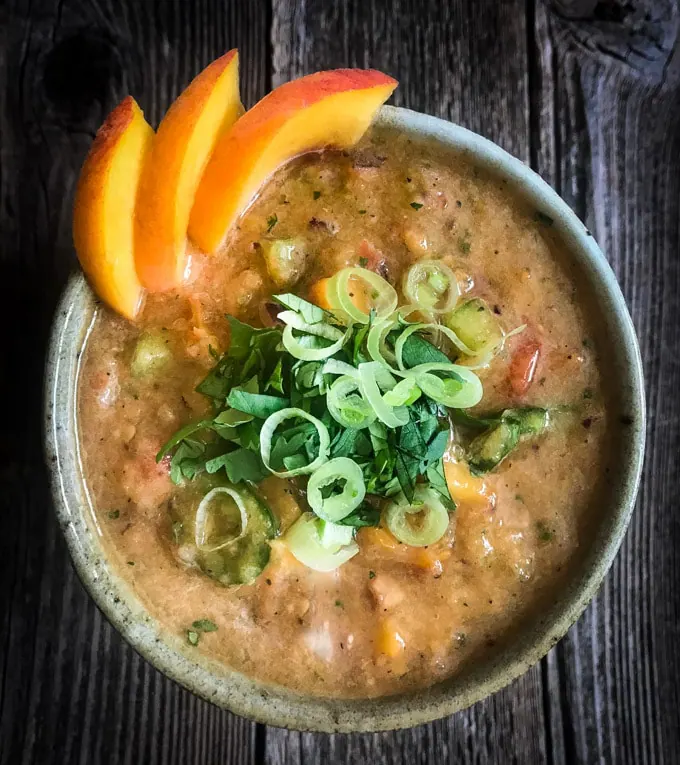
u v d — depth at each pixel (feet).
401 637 0.70
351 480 0.66
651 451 0.91
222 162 0.69
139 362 0.70
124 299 0.69
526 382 0.73
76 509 0.68
